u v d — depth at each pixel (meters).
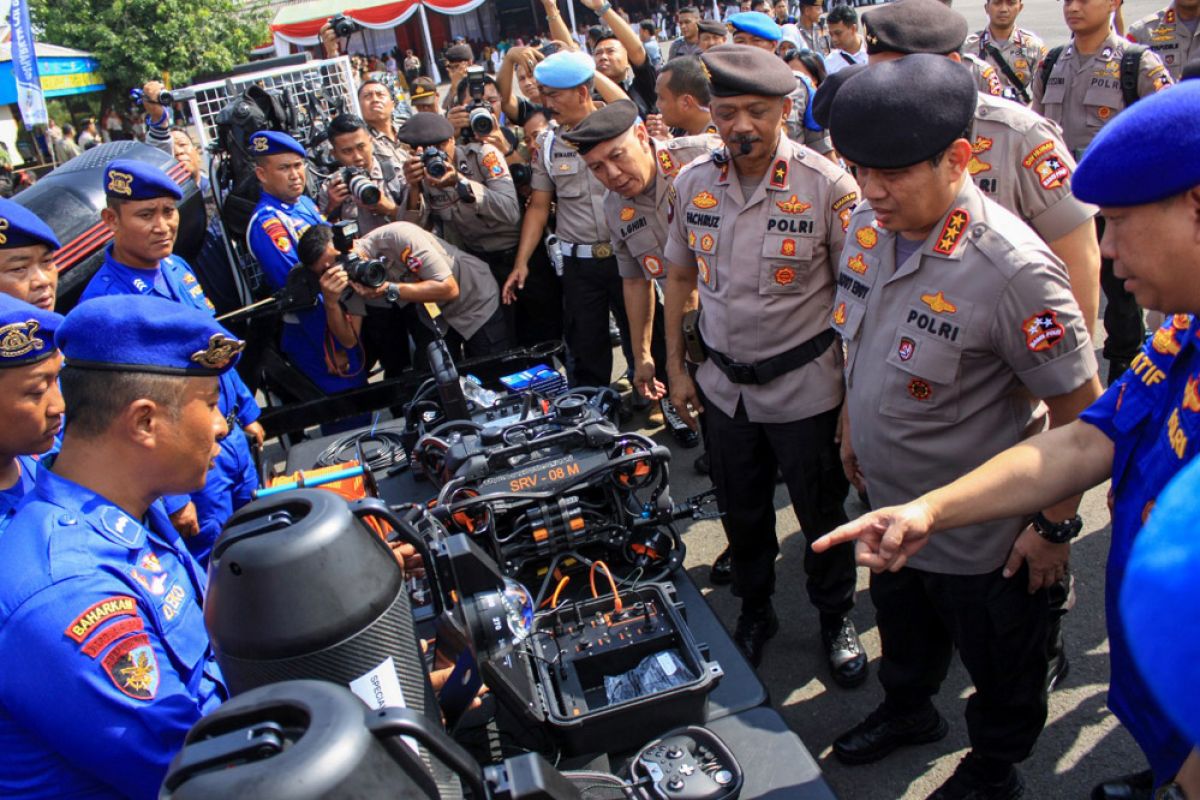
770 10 10.88
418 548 1.49
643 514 2.68
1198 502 0.53
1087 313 2.90
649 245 3.64
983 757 2.45
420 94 6.21
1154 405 1.62
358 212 5.44
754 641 3.28
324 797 0.80
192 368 1.59
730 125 2.71
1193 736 0.51
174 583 1.63
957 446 2.26
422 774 0.93
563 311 5.37
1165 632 0.51
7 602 1.42
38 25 19.92
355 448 3.77
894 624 2.57
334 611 1.18
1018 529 2.20
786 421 2.90
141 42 20.20
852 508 4.15
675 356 3.39
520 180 5.12
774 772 1.99
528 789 1.03
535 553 2.62
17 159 15.97
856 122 2.01
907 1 3.13
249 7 24.75
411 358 5.34
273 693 0.92
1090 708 2.87
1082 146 5.02
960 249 2.11
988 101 2.95
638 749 2.06
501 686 1.83
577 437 2.73
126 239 3.31
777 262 2.80
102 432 1.57
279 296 4.36
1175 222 1.37
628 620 2.30
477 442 2.86
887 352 2.30
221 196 5.38
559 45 6.29
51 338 1.86
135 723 1.40
